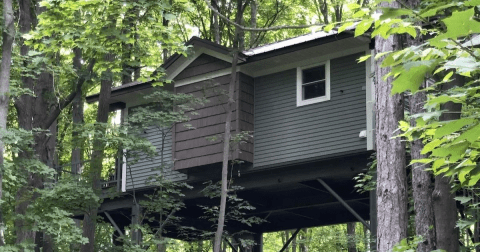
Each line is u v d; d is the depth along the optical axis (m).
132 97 21.67
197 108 19.27
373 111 16.50
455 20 2.75
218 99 18.80
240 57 18.41
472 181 3.84
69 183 17.36
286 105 18.33
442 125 3.29
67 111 29.14
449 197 7.29
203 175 19.31
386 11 3.23
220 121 18.75
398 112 10.59
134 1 14.99
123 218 22.75
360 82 17.09
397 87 3.08
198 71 19.50
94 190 18.14
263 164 18.41
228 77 18.89
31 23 19.98
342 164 17.14
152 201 20.22
